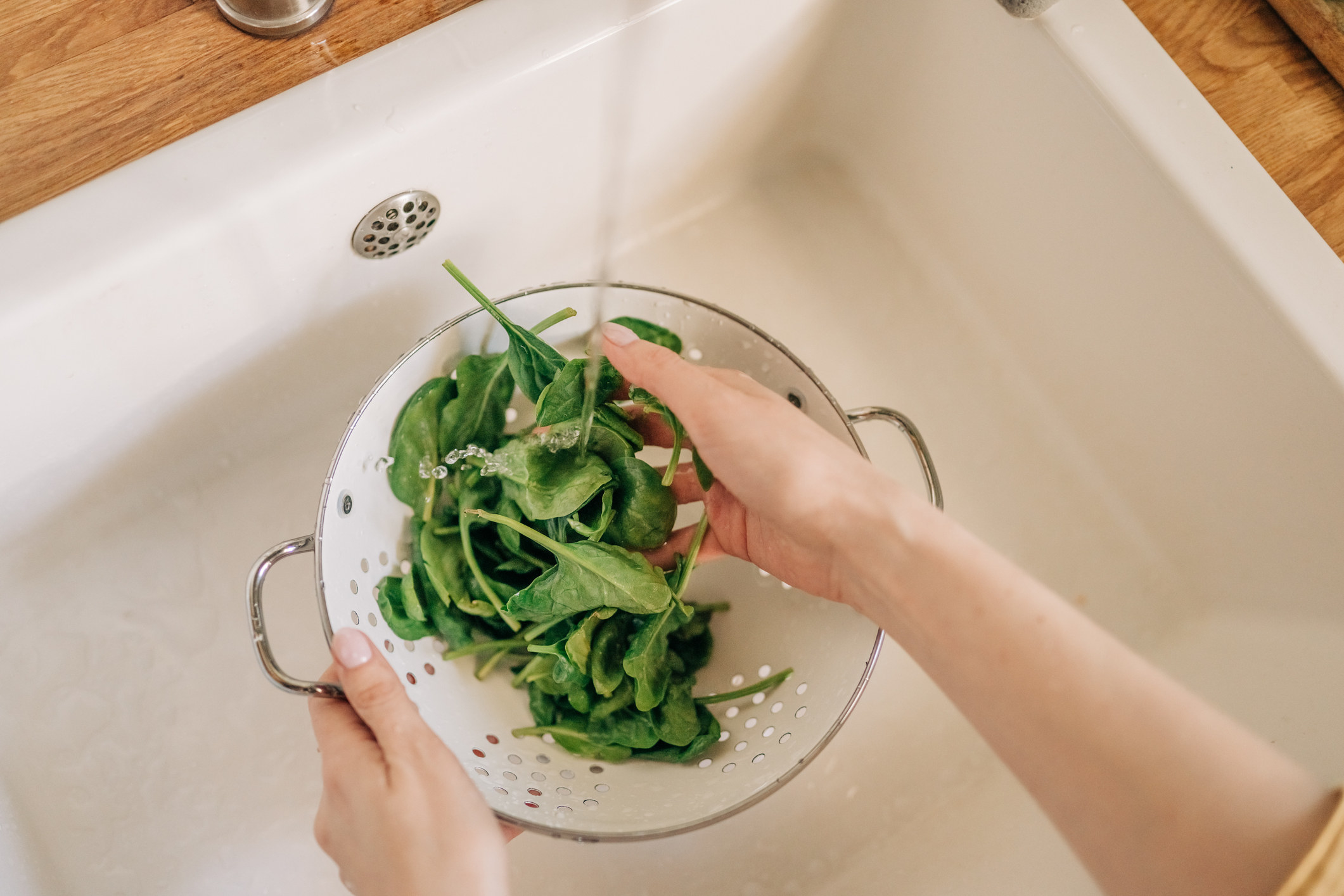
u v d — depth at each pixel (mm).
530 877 709
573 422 594
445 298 789
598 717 617
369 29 637
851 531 472
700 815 551
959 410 858
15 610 726
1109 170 679
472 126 641
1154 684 387
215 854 701
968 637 427
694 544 613
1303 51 684
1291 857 345
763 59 759
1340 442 615
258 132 599
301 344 730
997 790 737
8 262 563
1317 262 618
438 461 645
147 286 594
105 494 731
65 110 612
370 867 461
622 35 651
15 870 648
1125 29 663
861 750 761
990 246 830
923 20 748
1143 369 740
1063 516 824
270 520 782
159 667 734
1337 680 659
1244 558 733
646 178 820
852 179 911
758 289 895
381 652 594
